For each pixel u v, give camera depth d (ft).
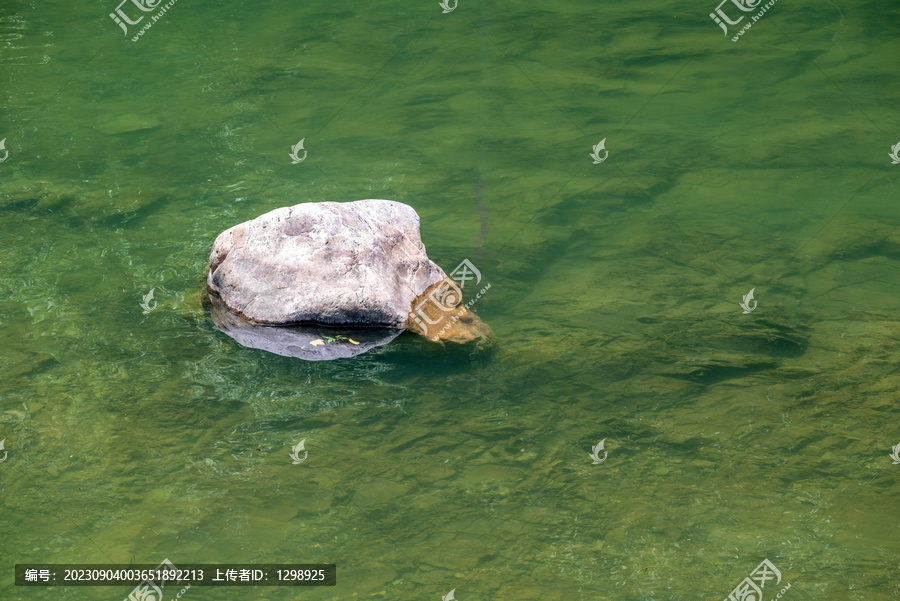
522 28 48.80
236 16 50.47
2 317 22.93
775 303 24.12
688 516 16.62
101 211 29.27
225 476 17.57
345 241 22.80
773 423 19.19
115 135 35.73
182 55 44.73
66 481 17.35
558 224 28.89
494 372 20.97
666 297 24.44
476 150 34.58
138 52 44.98
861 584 14.97
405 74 42.65
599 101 39.19
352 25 49.32
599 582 15.05
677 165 33.17
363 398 20.01
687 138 35.47
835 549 15.78
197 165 33.14
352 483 17.44
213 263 23.84
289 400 19.90
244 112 38.19
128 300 23.89
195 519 16.46
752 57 43.78
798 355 21.67
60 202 29.84
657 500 17.01
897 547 15.80
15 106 38.22
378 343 21.95
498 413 19.54
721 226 28.71
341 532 16.20
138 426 18.95
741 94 39.63
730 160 33.53
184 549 15.76
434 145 35.09
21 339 21.97
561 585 14.98
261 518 16.52
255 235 23.18
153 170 32.65
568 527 16.33
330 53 45.24
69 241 27.25
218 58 44.37
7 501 16.80
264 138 35.70
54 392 19.97
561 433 18.92
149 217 28.99
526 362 21.35
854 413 19.44
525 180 32.07
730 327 22.86
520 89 40.73
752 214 29.48
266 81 41.63
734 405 19.77
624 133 35.99
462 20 50.11
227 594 14.79
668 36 47.03
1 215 28.78
